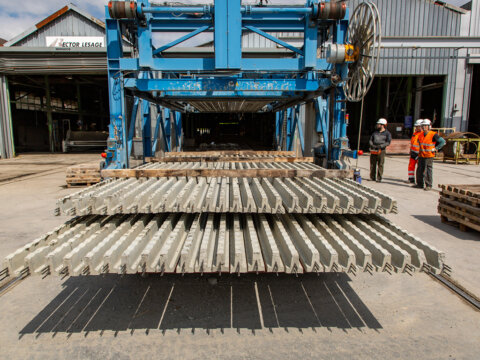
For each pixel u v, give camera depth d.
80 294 2.90
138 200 2.48
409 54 15.40
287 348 2.20
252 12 3.72
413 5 15.34
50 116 19.14
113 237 2.45
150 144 6.17
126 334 2.35
